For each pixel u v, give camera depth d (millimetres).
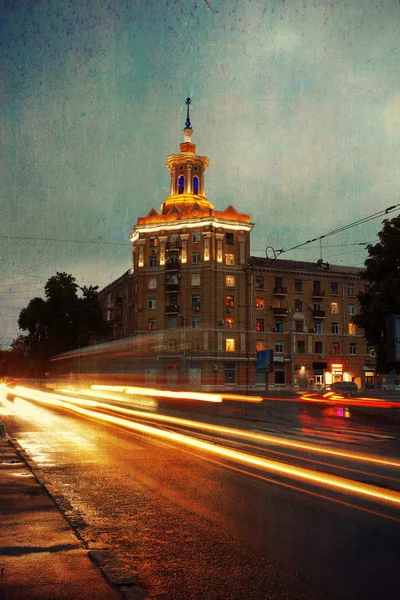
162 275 62219
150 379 36812
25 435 14609
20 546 5055
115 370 36000
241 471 9266
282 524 6035
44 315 64250
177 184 66188
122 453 11359
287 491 7691
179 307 60969
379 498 7242
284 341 63625
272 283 63812
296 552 5082
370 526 5926
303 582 4363
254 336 61844
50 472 9211
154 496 7449
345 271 68625
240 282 62062
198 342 59281
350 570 4621
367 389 66500
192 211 61781
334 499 7195
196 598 4055
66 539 5285
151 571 4609
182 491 7750
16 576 4301
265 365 53156
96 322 66250
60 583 4160
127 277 68875
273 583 4340
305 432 16562
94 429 16172
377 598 4066
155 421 19016
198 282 60938
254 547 5246
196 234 61875
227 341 60750
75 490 7836
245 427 17578
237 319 61406
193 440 13453
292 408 30516
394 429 18359
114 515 6469
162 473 9117
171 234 62594
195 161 66188
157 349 38625
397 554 5020
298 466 9734
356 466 9828
